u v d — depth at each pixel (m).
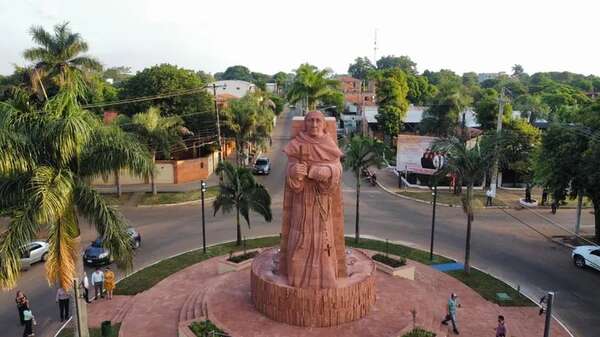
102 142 17.88
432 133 56.47
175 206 42.28
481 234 34.81
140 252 30.67
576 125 31.31
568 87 117.38
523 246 32.38
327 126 19.34
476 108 64.25
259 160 58.16
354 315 19.59
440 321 20.78
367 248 30.89
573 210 41.94
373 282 20.89
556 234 35.06
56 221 17.25
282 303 19.17
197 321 19.52
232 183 29.66
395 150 66.69
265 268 21.30
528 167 41.47
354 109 102.44
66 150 16.33
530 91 127.00
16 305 23.39
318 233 19.00
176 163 51.34
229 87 111.31
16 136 15.86
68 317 22.00
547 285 26.00
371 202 44.06
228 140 66.56
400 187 50.03
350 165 30.94
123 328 20.30
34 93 34.72
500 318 18.72
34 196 15.62
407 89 82.88
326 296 18.81
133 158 17.89
